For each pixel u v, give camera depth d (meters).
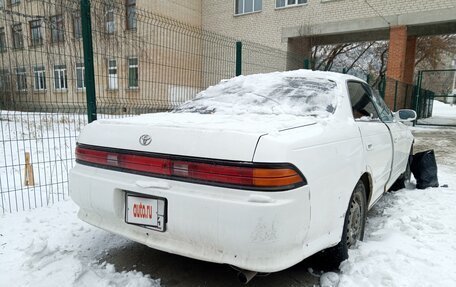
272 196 1.86
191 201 1.98
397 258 2.75
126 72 5.34
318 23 16.03
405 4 14.09
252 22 17.83
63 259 2.71
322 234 2.23
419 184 5.11
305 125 2.33
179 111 3.30
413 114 4.16
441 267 2.64
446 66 38.78
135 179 2.21
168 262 2.78
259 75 3.64
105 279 2.44
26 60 4.38
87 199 2.46
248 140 1.93
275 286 2.46
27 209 3.68
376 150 3.17
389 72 14.83
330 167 2.25
